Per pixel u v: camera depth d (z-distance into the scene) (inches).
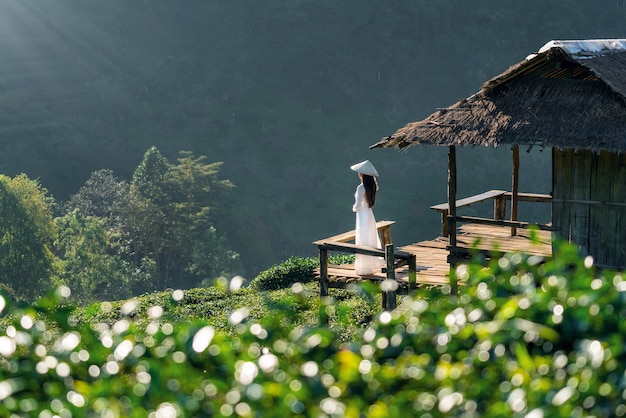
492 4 4776.1
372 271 634.2
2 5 4987.7
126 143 4375.0
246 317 233.9
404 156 4330.7
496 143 576.4
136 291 3294.8
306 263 849.5
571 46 579.8
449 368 203.0
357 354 226.5
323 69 4749.0
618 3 4849.9
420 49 4717.0
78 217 2974.9
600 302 224.1
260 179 4256.9
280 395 193.8
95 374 216.7
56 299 243.8
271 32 4963.1
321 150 4439.0
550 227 596.7
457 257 634.8
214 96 4704.7
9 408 195.2
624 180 563.5
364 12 4808.1
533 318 222.1
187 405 191.2
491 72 4584.2
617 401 188.9
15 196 2736.2
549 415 176.2
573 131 553.3
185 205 3449.8
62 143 4202.8
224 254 3334.2
